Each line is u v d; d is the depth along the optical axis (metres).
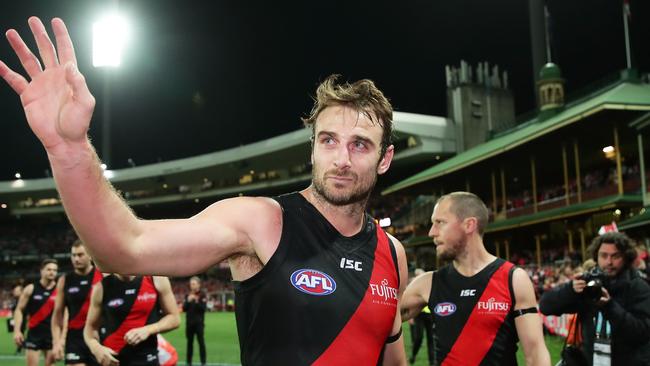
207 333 22.53
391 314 2.16
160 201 69.62
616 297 4.54
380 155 2.16
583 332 4.74
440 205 4.19
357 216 2.15
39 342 10.03
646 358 4.34
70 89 1.54
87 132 1.56
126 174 65.50
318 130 2.13
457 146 46.00
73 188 1.54
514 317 3.88
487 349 3.86
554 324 16.50
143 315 6.16
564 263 25.61
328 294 1.98
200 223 1.84
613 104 25.70
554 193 36.03
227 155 57.88
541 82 36.84
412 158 47.69
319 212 2.11
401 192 46.31
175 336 21.58
